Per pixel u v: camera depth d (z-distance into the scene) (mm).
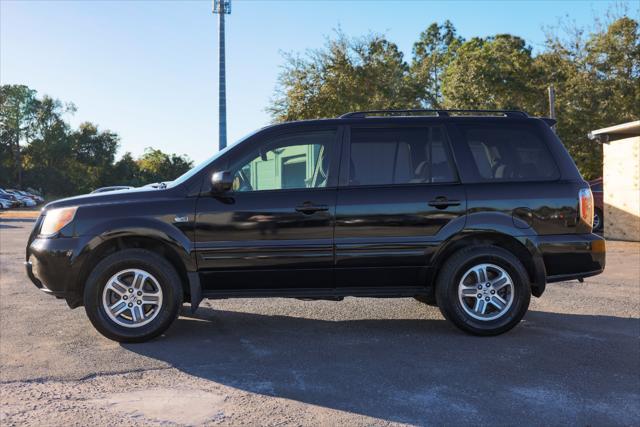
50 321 5938
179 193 5203
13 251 13109
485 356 4711
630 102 29219
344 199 5203
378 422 3436
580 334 5391
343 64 29734
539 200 5305
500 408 3650
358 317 6074
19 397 3822
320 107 29328
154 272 5059
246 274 5156
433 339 5219
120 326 5055
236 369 4395
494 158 5445
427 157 5395
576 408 3654
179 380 4156
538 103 31938
